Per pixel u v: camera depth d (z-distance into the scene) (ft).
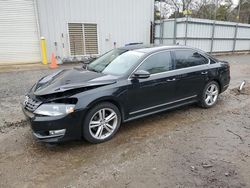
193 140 13.37
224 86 19.51
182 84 16.39
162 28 55.72
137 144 12.93
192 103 18.19
